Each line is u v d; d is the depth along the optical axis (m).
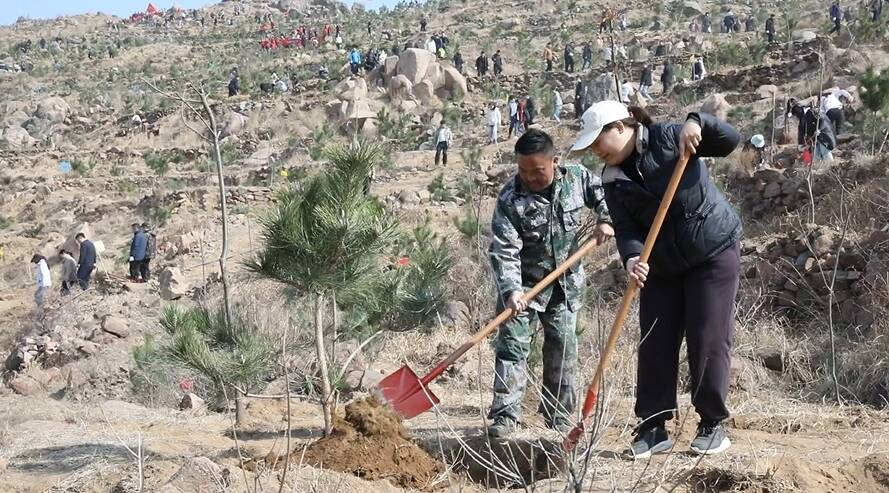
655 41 47.28
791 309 11.18
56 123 54.16
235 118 42.94
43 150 46.22
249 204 29.25
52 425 7.65
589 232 7.00
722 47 38.62
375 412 5.34
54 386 13.80
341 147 6.21
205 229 25.58
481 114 39.56
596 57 44.12
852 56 27.20
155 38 88.94
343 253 5.94
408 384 5.39
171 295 19.08
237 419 7.55
